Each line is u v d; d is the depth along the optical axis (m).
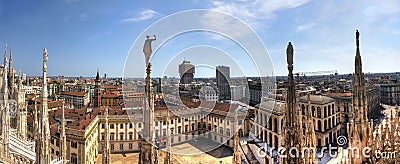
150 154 9.77
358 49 13.46
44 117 14.27
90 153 66.94
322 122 71.38
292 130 9.95
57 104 101.62
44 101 14.30
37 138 14.24
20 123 41.06
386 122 17.31
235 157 16.11
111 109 82.88
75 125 64.81
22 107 41.94
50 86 155.88
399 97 139.38
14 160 24.27
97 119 76.12
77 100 144.88
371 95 97.38
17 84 44.09
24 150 28.30
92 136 69.81
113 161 72.00
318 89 101.50
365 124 13.60
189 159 57.69
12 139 31.25
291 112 9.98
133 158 74.25
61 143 27.70
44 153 14.23
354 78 13.79
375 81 150.12
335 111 76.56
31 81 101.12
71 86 193.12
